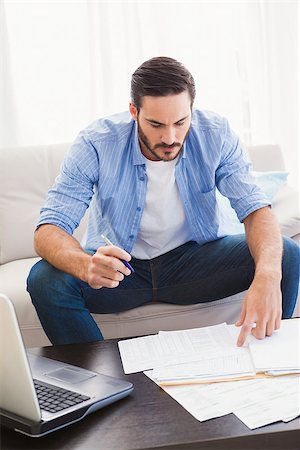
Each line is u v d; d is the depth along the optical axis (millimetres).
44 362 1610
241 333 1651
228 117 3543
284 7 3527
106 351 1714
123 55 3396
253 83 3543
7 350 1295
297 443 1255
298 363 1492
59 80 3336
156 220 2260
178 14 3436
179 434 1271
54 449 1257
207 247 2289
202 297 2262
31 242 2701
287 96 3578
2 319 1282
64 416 1318
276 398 1369
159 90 1923
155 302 2287
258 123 3574
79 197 2178
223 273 2240
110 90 3363
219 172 2270
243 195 2195
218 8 3469
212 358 1580
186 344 1680
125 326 2242
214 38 3484
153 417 1345
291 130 3604
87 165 2193
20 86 3305
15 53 3287
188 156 2242
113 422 1339
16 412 1343
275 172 2721
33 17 3285
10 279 2396
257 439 1247
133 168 2221
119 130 2238
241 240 2273
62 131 3363
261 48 3521
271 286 1771
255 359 1529
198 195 2271
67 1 3305
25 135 3326
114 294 2189
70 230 2145
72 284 2078
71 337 2080
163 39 3408
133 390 1472
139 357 1640
